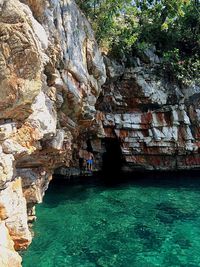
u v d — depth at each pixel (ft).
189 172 71.36
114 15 62.18
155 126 68.85
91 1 54.70
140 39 70.28
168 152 70.44
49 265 30.09
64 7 38.01
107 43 62.75
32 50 24.29
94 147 69.97
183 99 69.72
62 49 35.70
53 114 32.73
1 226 22.49
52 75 33.40
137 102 67.72
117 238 36.42
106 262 31.07
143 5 70.69
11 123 25.44
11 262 21.29
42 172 33.78
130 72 66.18
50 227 39.06
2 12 23.95
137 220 42.19
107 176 69.10
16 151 25.46
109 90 65.41
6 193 23.80
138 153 70.28
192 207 47.65
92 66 43.80
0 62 23.57
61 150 36.76
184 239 36.45
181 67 69.05
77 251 33.12
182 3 65.26
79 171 69.26
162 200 51.29
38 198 32.40
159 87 68.59
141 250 33.73
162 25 65.51
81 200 51.16
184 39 75.05
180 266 30.68
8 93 24.02
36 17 31.68
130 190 57.31
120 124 67.62
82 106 41.81
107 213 44.86
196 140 70.79
